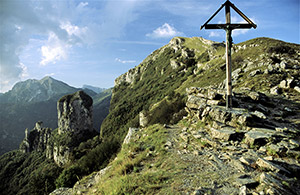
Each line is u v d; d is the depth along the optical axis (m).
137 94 171.12
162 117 29.81
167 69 172.62
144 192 5.58
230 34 10.62
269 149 7.52
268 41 67.00
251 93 15.66
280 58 42.00
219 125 10.45
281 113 12.88
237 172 6.24
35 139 186.38
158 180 6.12
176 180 6.03
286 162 6.46
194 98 15.45
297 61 35.06
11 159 177.62
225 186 5.36
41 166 141.88
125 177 6.86
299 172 5.92
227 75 11.38
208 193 4.94
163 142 10.84
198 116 13.20
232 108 11.63
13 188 128.62
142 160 8.85
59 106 157.50
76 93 164.50
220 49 125.25
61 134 153.38
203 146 9.30
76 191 9.20
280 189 4.85
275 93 20.34
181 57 169.38
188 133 11.84
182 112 19.12
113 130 121.62
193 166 7.10
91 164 26.38
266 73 27.80
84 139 150.75
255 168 6.38
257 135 8.61
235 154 7.68
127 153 10.76
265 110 13.06
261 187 5.06
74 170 20.86
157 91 137.38
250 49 69.75
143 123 47.84
